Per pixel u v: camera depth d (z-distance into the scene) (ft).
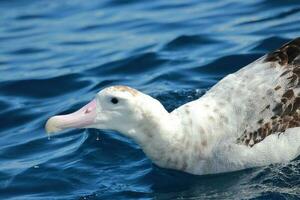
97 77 72.79
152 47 76.74
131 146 59.98
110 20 86.58
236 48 73.51
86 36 83.66
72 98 69.41
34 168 58.39
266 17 78.89
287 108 53.52
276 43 72.84
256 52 72.02
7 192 55.98
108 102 53.62
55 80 72.90
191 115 54.39
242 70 55.52
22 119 66.74
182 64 72.23
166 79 69.97
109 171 57.21
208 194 53.11
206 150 54.24
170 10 86.07
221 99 54.49
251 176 53.78
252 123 53.47
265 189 52.39
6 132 65.00
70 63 76.84
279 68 54.34
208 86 67.72
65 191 55.42
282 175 53.42
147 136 54.19
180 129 54.29
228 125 53.83
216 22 80.38
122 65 74.13
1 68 77.97
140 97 53.62
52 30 87.15
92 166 58.08
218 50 73.97
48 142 62.34
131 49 77.25
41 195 55.21
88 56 77.97
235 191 52.90
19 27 89.56
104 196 53.93
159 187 54.44
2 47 83.97
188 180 54.80
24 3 97.45
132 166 57.47
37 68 76.84
